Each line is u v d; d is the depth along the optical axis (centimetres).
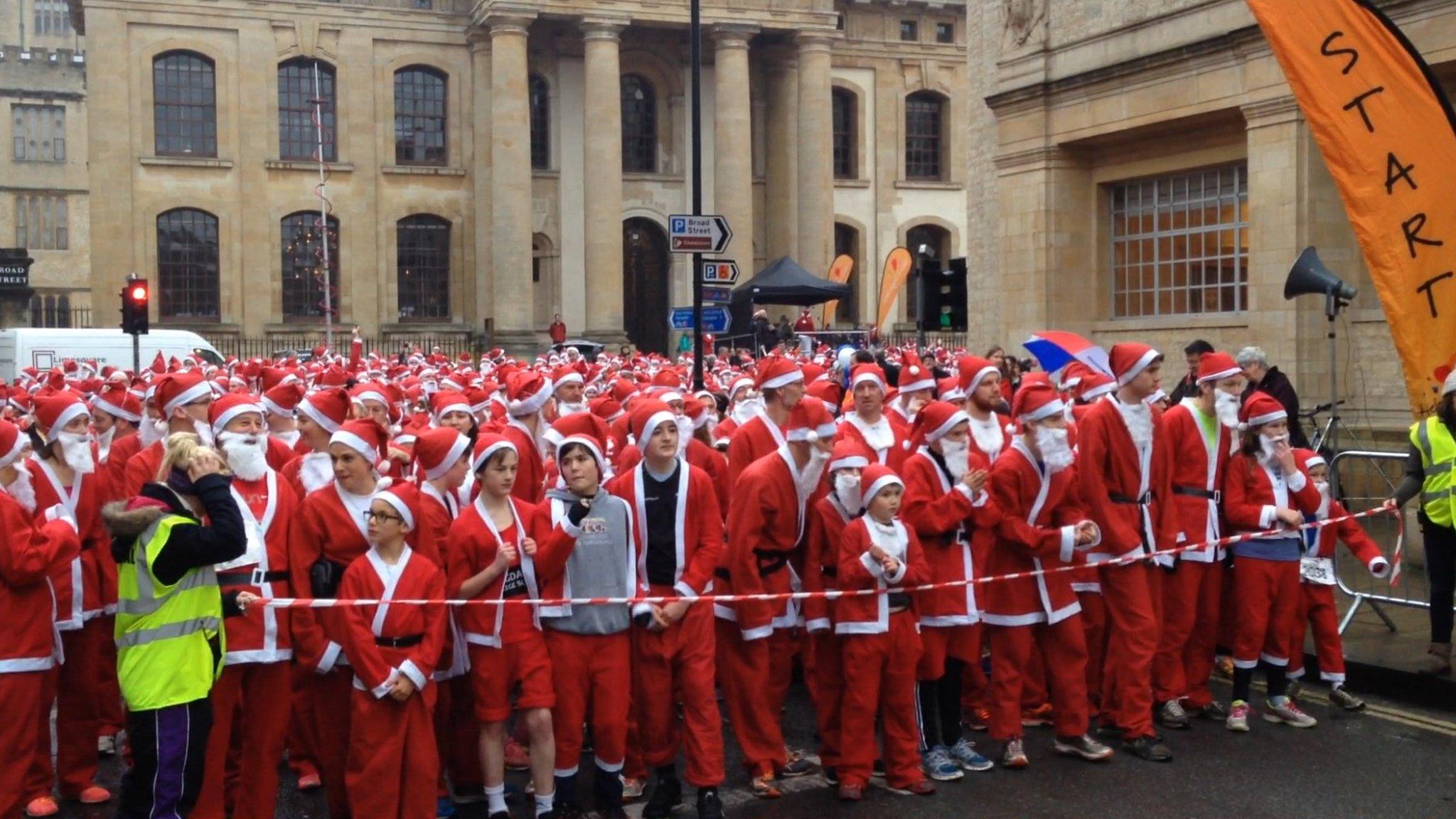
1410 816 834
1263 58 1914
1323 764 940
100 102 4991
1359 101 1133
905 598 879
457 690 881
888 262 3209
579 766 974
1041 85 2311
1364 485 1388
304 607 805
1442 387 1084
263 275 5166
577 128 5531
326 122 5275
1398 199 1134
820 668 917
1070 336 1468
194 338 3381
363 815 768
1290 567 1022
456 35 5397
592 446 843
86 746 923
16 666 811
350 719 811
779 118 5703
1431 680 1077
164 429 1228
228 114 5144
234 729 895
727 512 1097
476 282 5391
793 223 5672
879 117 6009
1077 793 888
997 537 950
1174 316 2211
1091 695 1054
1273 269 1919
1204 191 2155
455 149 5412
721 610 891
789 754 966
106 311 4997
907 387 1184
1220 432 1038
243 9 5141
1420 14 1697
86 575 923
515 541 836
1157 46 2098
